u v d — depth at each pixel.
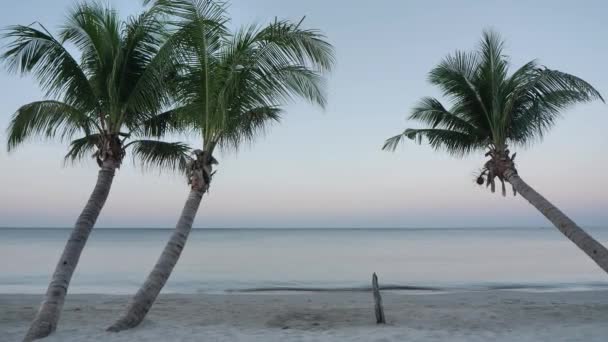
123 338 8.62
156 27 9.95
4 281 25.52
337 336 9.13
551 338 8.88
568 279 26.34
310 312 13.57
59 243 76.62
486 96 14.32
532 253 50.56
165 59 9.51
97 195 9.77
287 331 9.80
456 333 9.45
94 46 9.98
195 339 8.75
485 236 135.88
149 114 11.04
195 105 10.25
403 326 10.88
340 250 59.12
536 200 12.74
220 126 10.14
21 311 13.17
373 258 44.00
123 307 14.49
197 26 9.61
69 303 15.41
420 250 58.12
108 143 10.07
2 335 9.59
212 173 10.52
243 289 22.61
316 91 10.21
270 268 34.00
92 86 10.34
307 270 32.53
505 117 13.66
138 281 25.56
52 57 9.48
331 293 20.20
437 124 15.60
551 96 13.28
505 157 13.83
